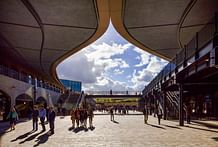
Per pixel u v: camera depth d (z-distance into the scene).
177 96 38.06
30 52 39.31
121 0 22.30
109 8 24.02
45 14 25.14
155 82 41.12
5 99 32.47
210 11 24.69
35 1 22.48
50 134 17.34
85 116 23.61
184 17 26.19
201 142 13.54
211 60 13.94
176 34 31.31
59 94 64.12
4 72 31.67
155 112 44.56
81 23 27.56
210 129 20.66
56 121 31.53
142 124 26.30
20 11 24.25
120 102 102.19
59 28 28.91
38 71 57.22
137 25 28.83
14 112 20.69
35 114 20.06
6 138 15.30
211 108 35.19
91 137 15.73
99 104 103.56
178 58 23.16
